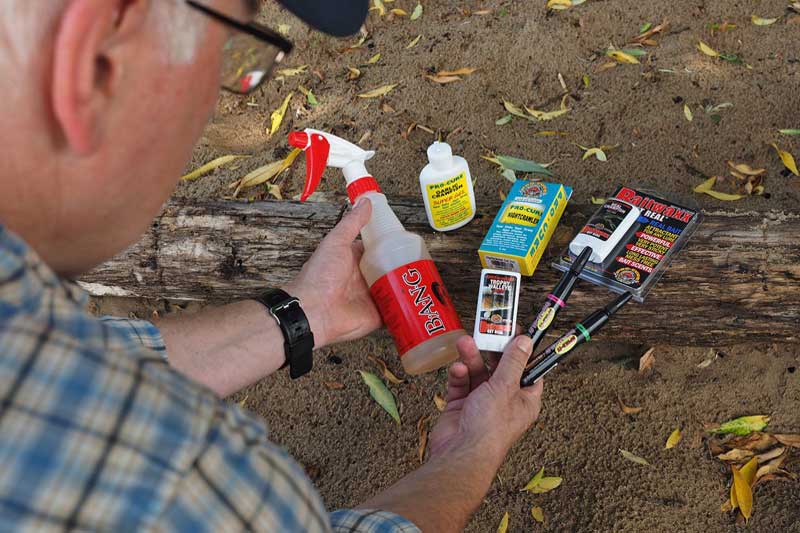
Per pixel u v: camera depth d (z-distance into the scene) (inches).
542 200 63.4
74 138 20.0
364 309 59.4
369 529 33.4
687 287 62.7
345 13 30.5
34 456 18.3
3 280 19.3
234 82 30.9
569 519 65.8
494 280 58.9
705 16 104.1
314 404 75.7
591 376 73.4
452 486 45.6
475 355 53.9
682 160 89.0
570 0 108.0
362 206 57.6
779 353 71.7
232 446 22.0
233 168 96.5
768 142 89.4
